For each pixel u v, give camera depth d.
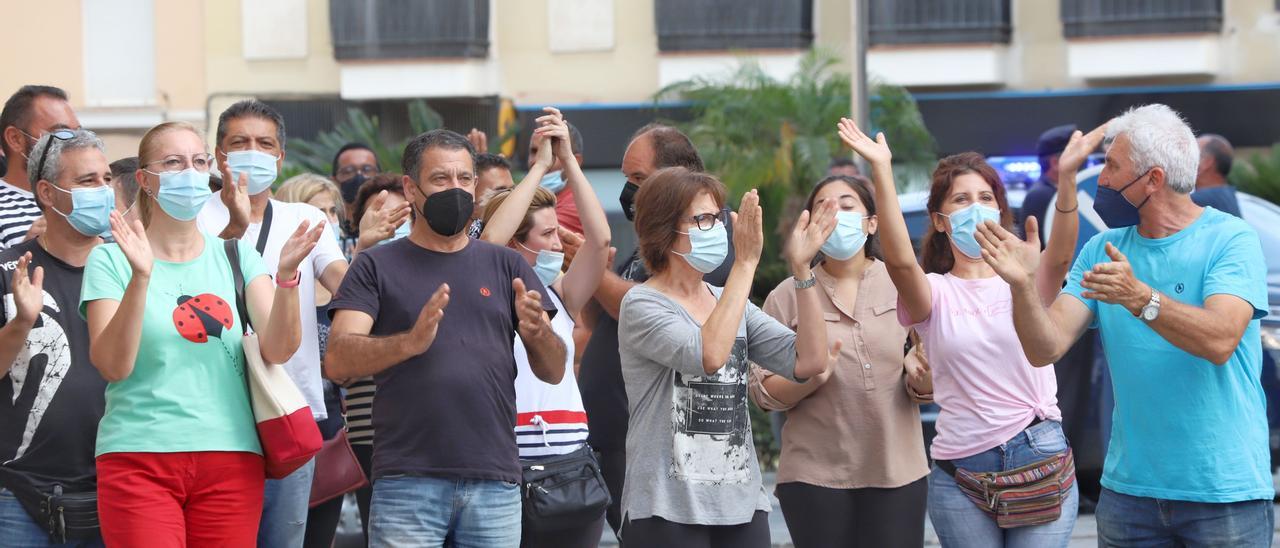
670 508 7.54
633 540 7.62
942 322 8.48
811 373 7.90
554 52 33.97
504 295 7.91
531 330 7.65
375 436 7.69
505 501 7.75
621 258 26.58
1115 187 7.78
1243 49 33.12
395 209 9.38
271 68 33.50
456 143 7.81
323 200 10.96
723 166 26.66
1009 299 8.46
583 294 9.21
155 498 7.37
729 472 7.62
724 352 7.36
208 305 7.62
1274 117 32.66
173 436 7.39
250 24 33.38
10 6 32.50
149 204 7.87
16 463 7.71
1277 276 13.56
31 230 8.57
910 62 33.69
